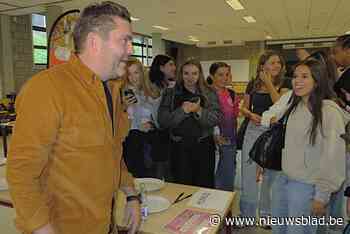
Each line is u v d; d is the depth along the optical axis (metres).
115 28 0.90
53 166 0.89
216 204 1.49
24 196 0.81
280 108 1.76
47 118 0.82
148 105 2.34
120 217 1.33
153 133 2.29
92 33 0.90
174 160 2.23
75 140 0.88
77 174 0.90
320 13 8.02
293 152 1.55
